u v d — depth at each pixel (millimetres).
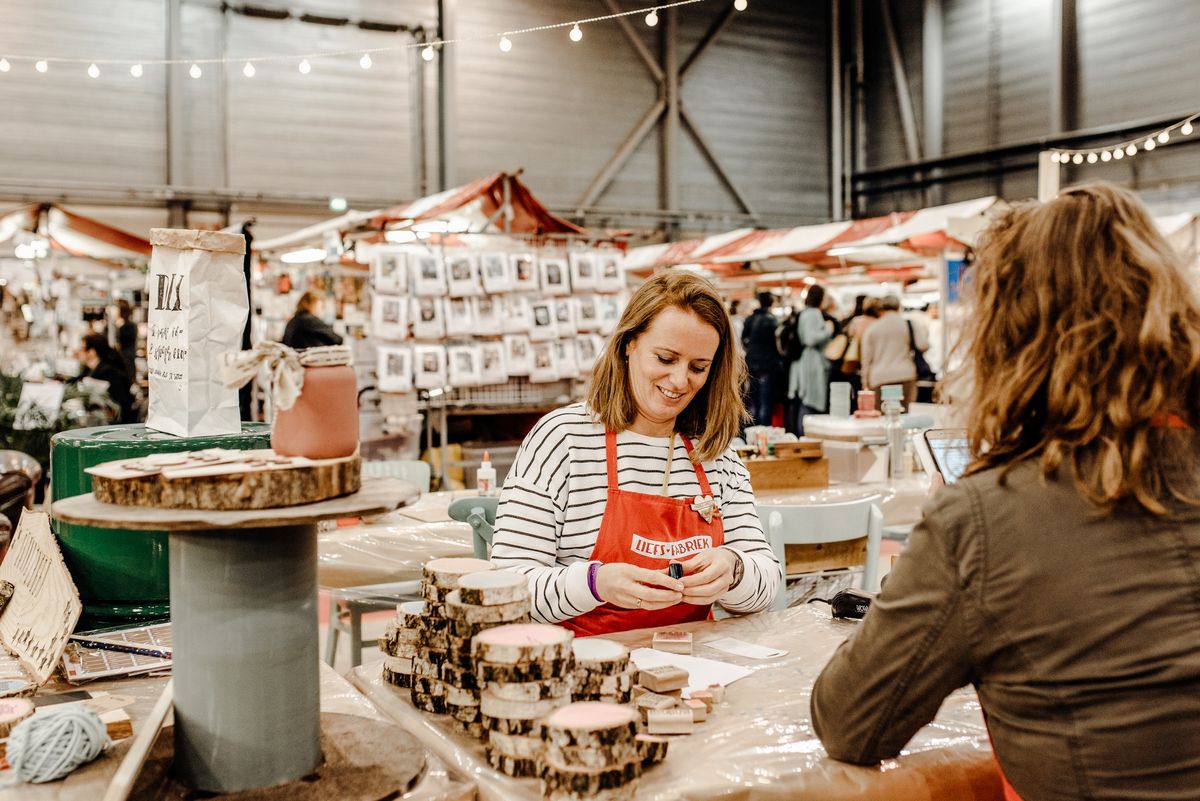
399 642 1435
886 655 1043
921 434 2088
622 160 12133
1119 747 917
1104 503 936
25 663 1418
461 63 11117
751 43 12984
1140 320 951
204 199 9852
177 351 1471
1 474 2475
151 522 952
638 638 1679
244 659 1049
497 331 5629
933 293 11258
